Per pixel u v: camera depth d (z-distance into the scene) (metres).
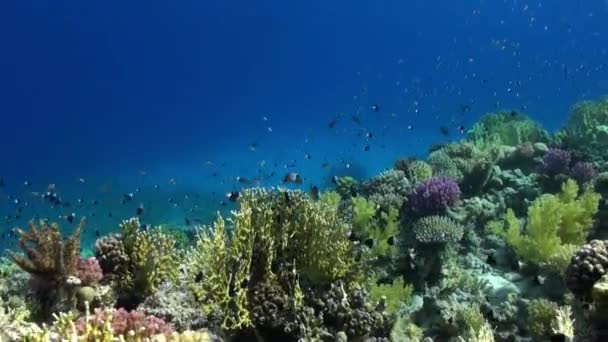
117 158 88.56
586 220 9.43
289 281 6.55
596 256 6.06
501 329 7.54
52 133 128.25
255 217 6.84
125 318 5.28
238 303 6.09
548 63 47.69
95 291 6.60
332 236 6.86
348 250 7.05
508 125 16.22
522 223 10.49
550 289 8.03
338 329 6.36
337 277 6.76
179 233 13.57
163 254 7.28
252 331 6.16
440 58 36.41
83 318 5.22
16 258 6.25
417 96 31.73
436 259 8.96
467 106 21.72
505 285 8.47
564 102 55.47
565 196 10.37
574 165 12.52
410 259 9.03
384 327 6.99
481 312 7.80
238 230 6.58
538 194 11.46
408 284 8.85
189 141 101.31
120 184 40.50
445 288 8.37
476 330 7.36
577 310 7.29
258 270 6.55
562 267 8.05
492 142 15.27
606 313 5.43
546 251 8.47
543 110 52.09
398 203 10.81
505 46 29.03
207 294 6.35
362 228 10.05
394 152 38.38
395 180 12.08
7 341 4.98
